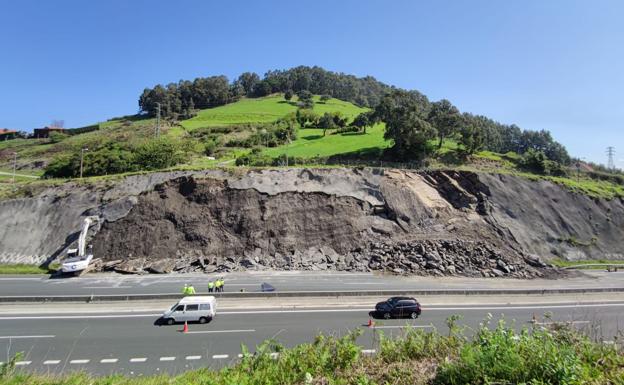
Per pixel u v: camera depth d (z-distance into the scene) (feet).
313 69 607.78
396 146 191.21
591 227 152.97
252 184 143.43
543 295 94.22
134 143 194.29
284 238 129.39
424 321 74.43
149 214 131.13
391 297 81.46
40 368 51.75
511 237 138.51
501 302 89.10
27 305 77.66
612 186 185.78
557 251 139.95
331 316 75.56
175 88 476.13
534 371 24.40
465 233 136.56
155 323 70.33
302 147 231.30
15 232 126.41
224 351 57.77
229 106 443.73
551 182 166.20
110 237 124.57
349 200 142.51
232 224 131.64
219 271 117.29
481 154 205.67
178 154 186.29
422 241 129.08
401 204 144.15
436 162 188.75
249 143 252.01
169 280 106.42
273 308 79.61
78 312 75.61
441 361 30.99
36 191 140.97
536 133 377.91
